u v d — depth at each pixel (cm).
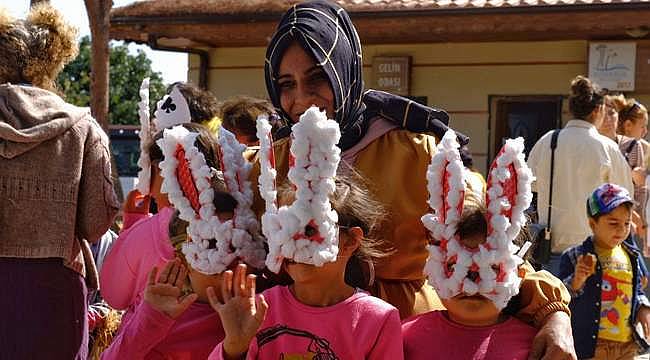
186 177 232
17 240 323
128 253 276
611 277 448
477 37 967
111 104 2609
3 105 324
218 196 237
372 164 247
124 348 229
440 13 898
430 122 254
